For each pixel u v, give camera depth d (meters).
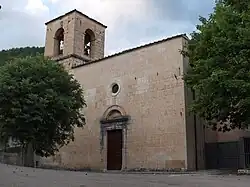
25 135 23.27
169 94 23.80
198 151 23.12
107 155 26.25
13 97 23.25
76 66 30.89
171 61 24.27
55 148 26.86
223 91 17.44
